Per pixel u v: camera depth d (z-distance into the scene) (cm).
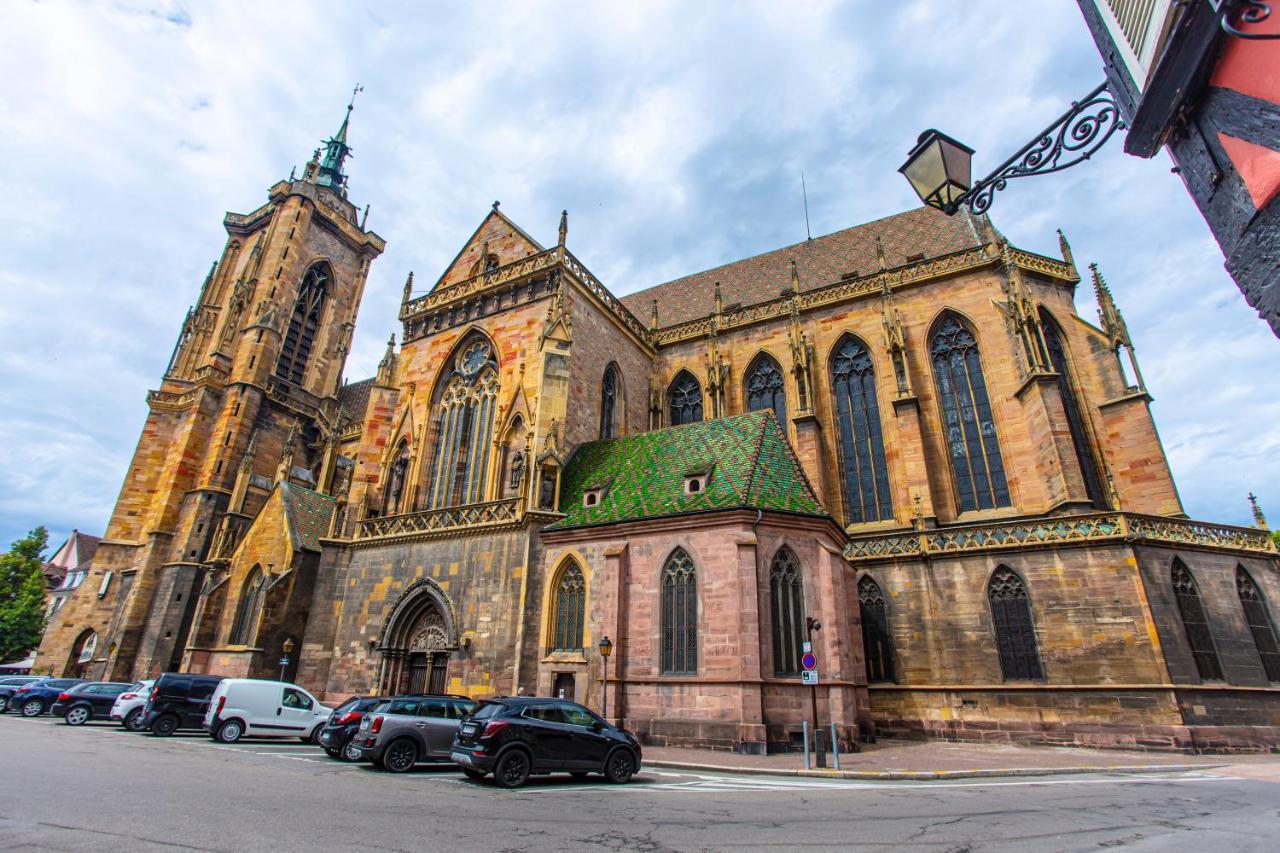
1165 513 3925
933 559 3791
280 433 7306
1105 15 738
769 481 3475
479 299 4822
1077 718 3219
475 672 3497
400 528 4194
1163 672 3080
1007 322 4497
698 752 2772
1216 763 2603
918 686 3622
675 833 1245
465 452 4503
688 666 3059
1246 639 3328
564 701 2073
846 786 1981
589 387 4744
